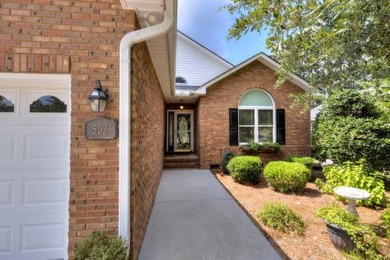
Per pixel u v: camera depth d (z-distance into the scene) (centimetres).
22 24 214
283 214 351
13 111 234
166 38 312
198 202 452
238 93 797
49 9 219
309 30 212
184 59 1098
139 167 275
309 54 244
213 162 784
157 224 345
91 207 219
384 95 247
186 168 812
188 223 349
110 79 226
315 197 487
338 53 222
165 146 965
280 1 174
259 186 578
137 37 228
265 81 808
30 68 213
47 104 239
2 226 227
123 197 221
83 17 224
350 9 185
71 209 217
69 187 218
